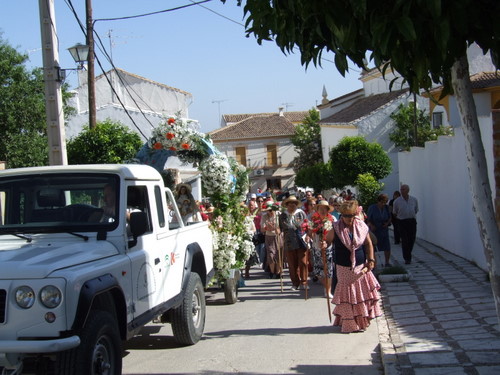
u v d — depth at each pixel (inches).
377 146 1184.2
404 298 401.4
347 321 325.7
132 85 1549.0
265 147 2743.6
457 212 600.1
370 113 1489.9
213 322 377.1
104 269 214.5
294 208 482.3
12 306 192.9
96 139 632.4
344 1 181.5
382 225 531.2
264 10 203.8
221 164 426.9
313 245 447.2
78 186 252.5
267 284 529.7
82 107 1489.9
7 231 244.8
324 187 1485.0
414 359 252.2
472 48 1071.0
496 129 352.2
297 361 278.1
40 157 778.8
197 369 271.1
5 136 772.0
